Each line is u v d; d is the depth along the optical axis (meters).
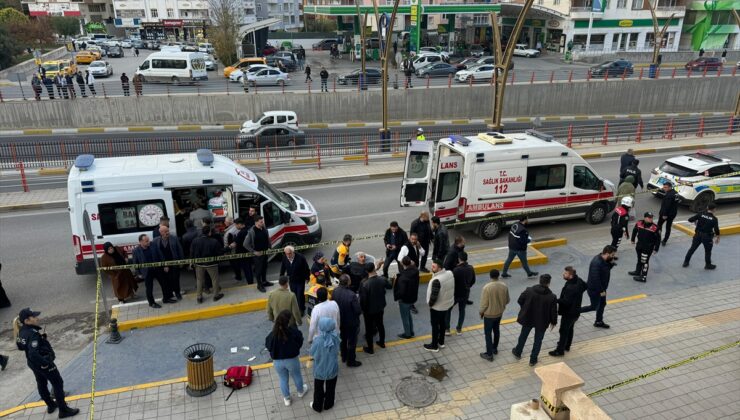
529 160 13.47
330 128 34.00
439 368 8.26
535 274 11.45
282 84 37.03
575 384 5.14
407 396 7.62
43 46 62.22
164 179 10.85
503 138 13.71
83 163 10.95
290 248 9.21
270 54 55.91
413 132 28.06
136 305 10.00
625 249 13.02
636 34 60.75
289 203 12.88
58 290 11.10
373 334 8.75
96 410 7.32
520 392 7.73
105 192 10.55
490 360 8.45
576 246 13.23
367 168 21.23
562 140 25.89
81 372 8.25
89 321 9.80
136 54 58.88
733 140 25.98
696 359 8.28
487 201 13.36
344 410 7.32
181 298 10.24
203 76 41.25
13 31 58.53
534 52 58.56
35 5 82.00
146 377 8.09
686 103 42.09
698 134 27.44
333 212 16.27
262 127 25.30
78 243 10.60
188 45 62.84
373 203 17.14
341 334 8.06
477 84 40.28
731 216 15.13
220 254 9.91
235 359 8.55
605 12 58.47
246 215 11.80
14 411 7.31
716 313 9.91
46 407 7.40
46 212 16.11
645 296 10.59
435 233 10.88
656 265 12.02
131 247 10.88
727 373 8.16
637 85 40.47
